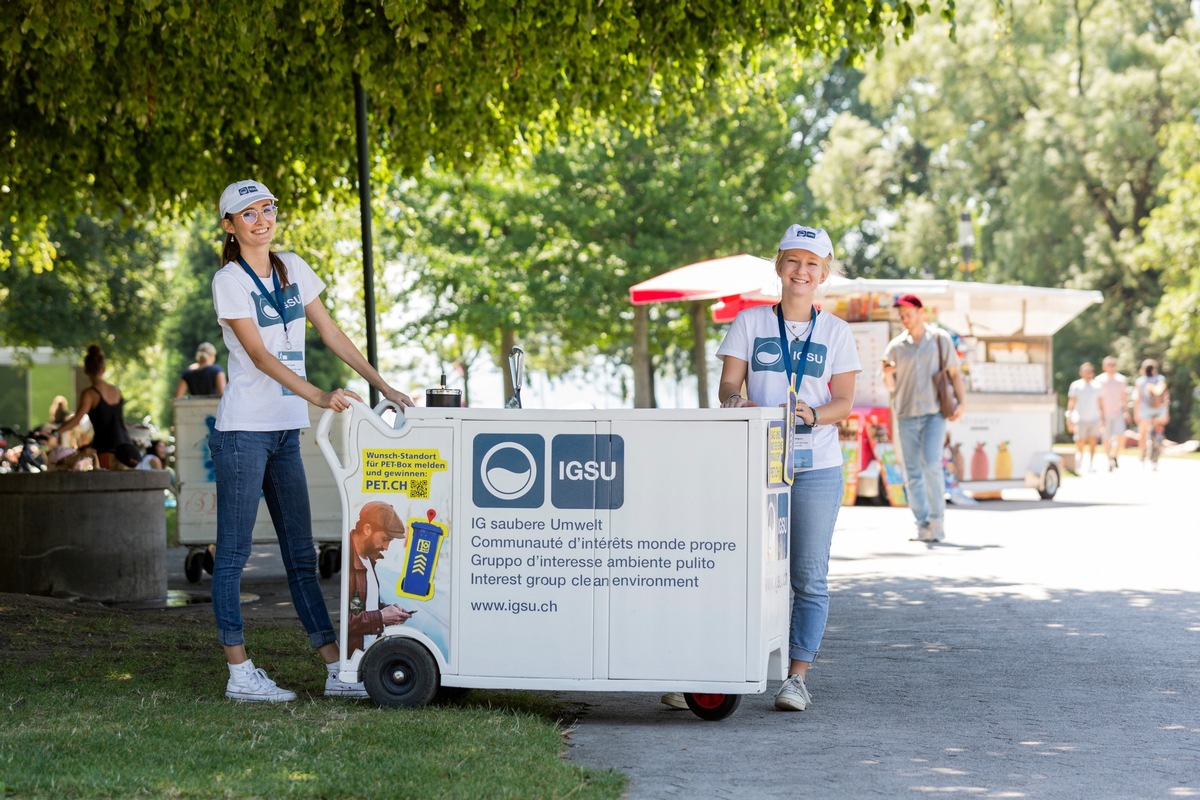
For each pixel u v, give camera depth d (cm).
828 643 771
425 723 529
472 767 459
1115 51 4572
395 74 1027
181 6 810
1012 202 4672
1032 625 822
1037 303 1928
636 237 3375
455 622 568
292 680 642
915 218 5097
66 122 1161
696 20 1048
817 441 595
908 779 466
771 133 3384
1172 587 975
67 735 497
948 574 1073
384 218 1936
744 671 550
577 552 561
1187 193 4084
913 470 1320
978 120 4888
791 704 584
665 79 1160
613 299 3403
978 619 848
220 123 1168
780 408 571
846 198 5359
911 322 1309
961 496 1791
